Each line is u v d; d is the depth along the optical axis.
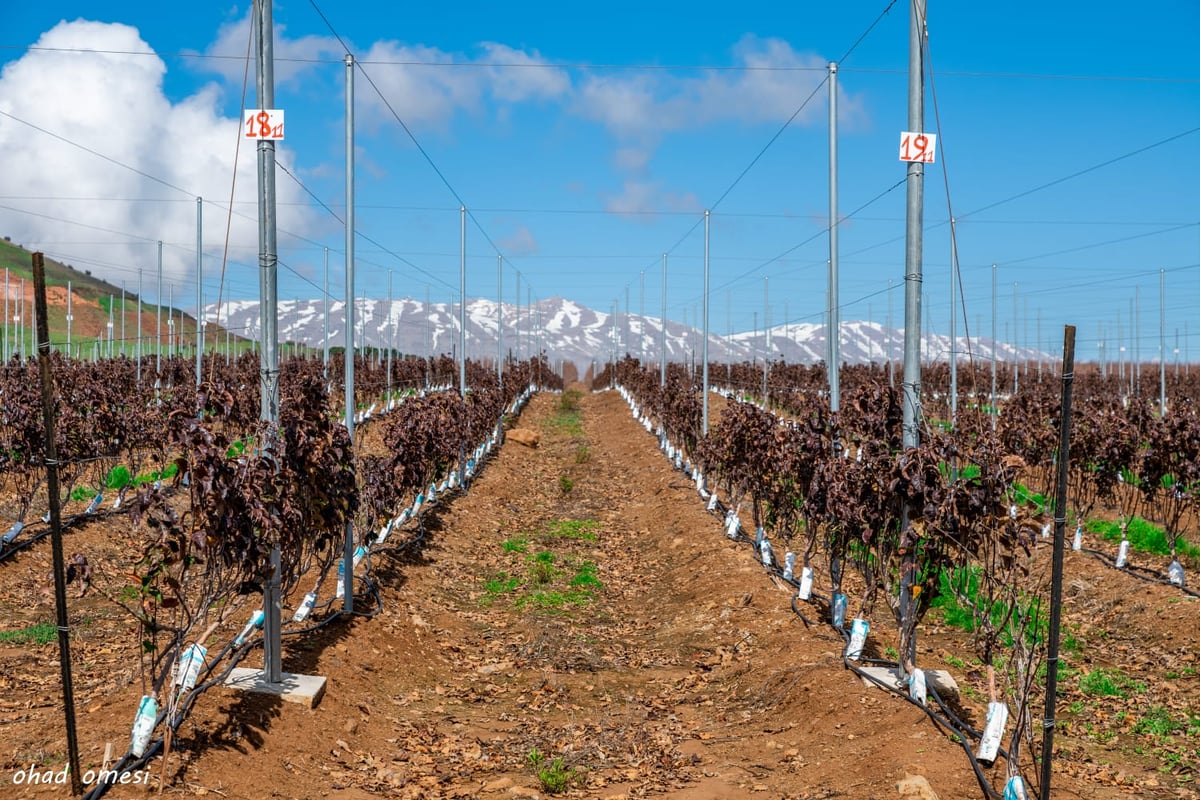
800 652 10.16
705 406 22.73
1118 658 11.02
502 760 8.02
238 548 7.00
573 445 36.16
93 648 10.08
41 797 5.88
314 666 9.09
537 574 15.45
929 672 8.84
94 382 18.38
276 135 8.28
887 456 8.83
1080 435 16.00
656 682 10.38
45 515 14.64
